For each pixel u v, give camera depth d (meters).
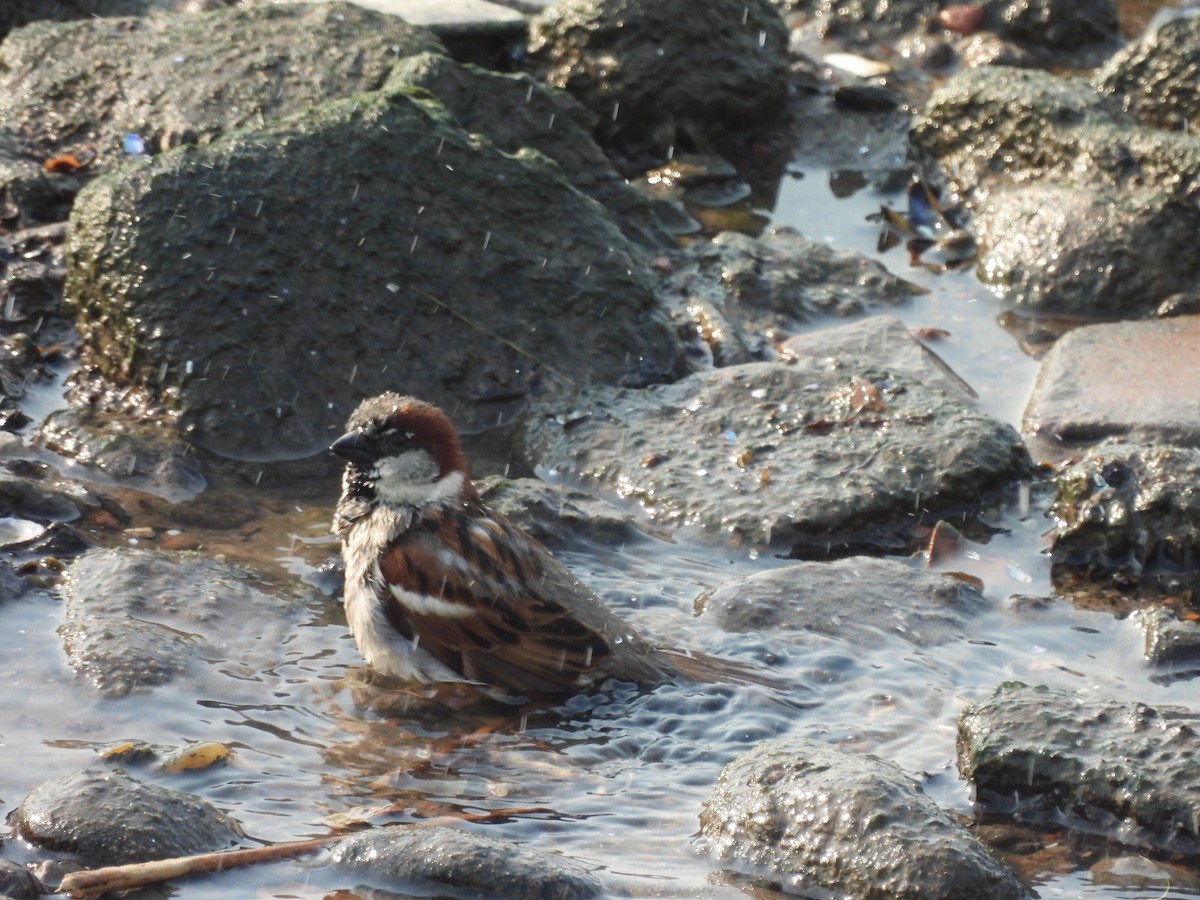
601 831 8.12
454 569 9.42
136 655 9.26
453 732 9.11
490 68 18.72
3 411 12.44
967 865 7.43
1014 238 15.95
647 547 11.45
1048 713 8.62
